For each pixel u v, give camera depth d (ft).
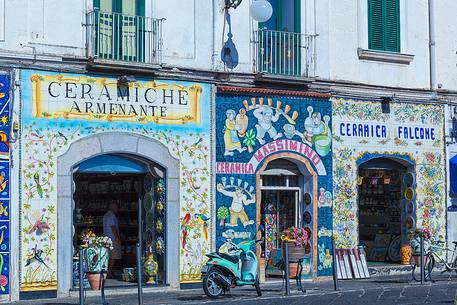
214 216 66.33
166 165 64.34
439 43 79.77
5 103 58.29
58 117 60.18
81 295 53.21
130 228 68.90
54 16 60.18
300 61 71.10
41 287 59.16
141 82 63.46
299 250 68.23
